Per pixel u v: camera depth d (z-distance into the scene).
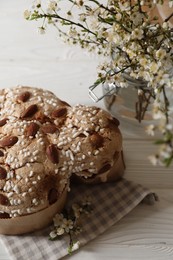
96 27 0.58
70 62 0.82
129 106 0.69
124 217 0.66
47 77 0.81
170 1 0.55
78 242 0.63
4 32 0.88
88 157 0.62
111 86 0.67
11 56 0.84
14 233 0.64
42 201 0.61
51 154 0.61
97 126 0.63
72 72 0.81
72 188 0.68
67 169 0.62
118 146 0.63
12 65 0.83
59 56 0.83
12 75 0.81
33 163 0.61
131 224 0.65
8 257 0.63
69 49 0.84
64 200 0.65
